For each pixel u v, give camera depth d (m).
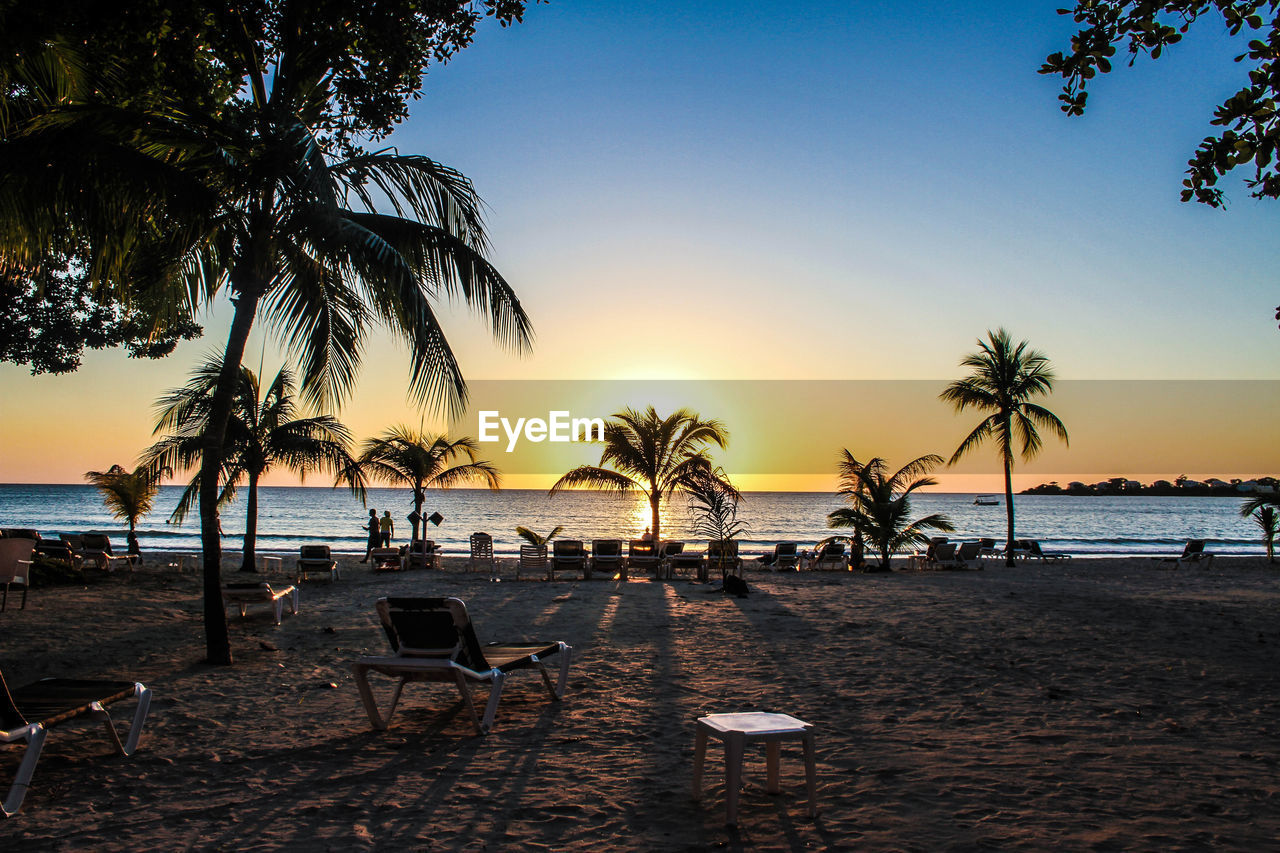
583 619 12.05
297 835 3.85
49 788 4.51
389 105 9.75
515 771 4.84
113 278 7.78
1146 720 6.06
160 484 17.14
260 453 18.33
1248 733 5.69
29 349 15.86
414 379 8.43
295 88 9.09
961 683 7.41
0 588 12.98
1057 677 7.69
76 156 6.68
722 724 4.20
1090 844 3.72
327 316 9.66
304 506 99.62
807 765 4.11
